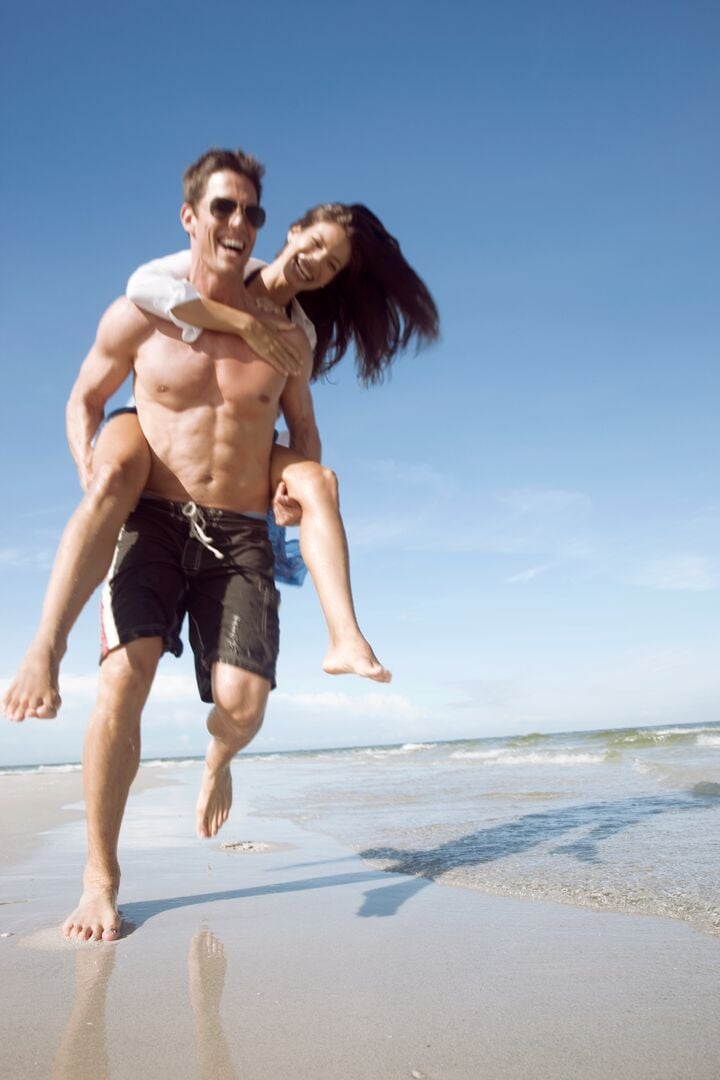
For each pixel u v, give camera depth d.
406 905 2.84
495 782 7.86
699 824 4.15
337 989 1.95
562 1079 1.43
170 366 2.89
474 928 2.48
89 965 2.22
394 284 3.27
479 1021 1.71
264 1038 1.65
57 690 2.42
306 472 2.98
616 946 2.21
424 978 2.02
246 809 6.82
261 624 2.94
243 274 3.00
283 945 2.37
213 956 2.28
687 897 2.66
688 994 1.82
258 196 2.91
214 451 2.91
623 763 9.88
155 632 2.75
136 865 4.01
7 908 3.03
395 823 5.11
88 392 3.01
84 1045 1.64
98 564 2.66
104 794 2.67
